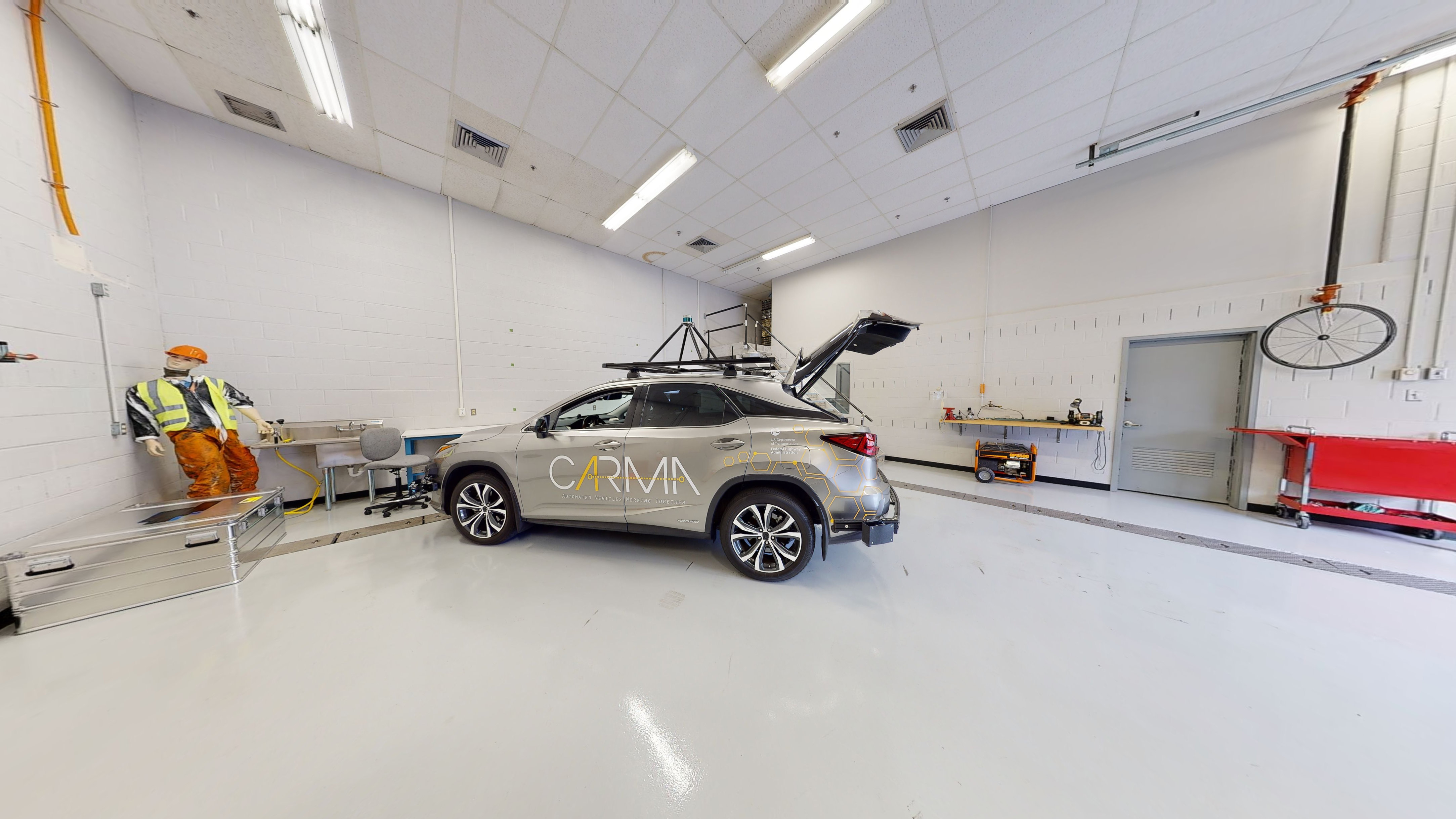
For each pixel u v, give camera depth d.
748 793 1.15
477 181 4.13
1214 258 3.71
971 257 5.07
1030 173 4.14
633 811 1.10
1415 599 2.13
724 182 4.12
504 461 2.69
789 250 5.91
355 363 3.95
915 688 1.55
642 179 4.07
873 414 6.05
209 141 3.25
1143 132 3.50
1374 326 3.13
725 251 5.93
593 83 2.90
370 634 1.84
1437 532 2.99
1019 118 3.31
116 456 2.62
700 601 2.14
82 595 1.95
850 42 2.58
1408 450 2.87
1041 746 1.30
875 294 5.94
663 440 2.41
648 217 4.86
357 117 3.23
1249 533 3.09
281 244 3.56
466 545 2.85
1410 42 2.62
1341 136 3.19
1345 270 3.20
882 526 2.20
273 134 3.44
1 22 2.07
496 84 2.90
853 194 4.43
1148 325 4.04
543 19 2.42
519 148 3.60
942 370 5.38
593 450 2.52
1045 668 1.66
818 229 5.26
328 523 3.29
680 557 2.64
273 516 2.83
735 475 2.30
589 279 5.71
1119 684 1.57
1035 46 2.63
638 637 1.84
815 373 2.94
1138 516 3.49
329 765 1.21
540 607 2.07
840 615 2.02
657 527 2.46
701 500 2.37
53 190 2.30
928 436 5.54
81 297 2.43
